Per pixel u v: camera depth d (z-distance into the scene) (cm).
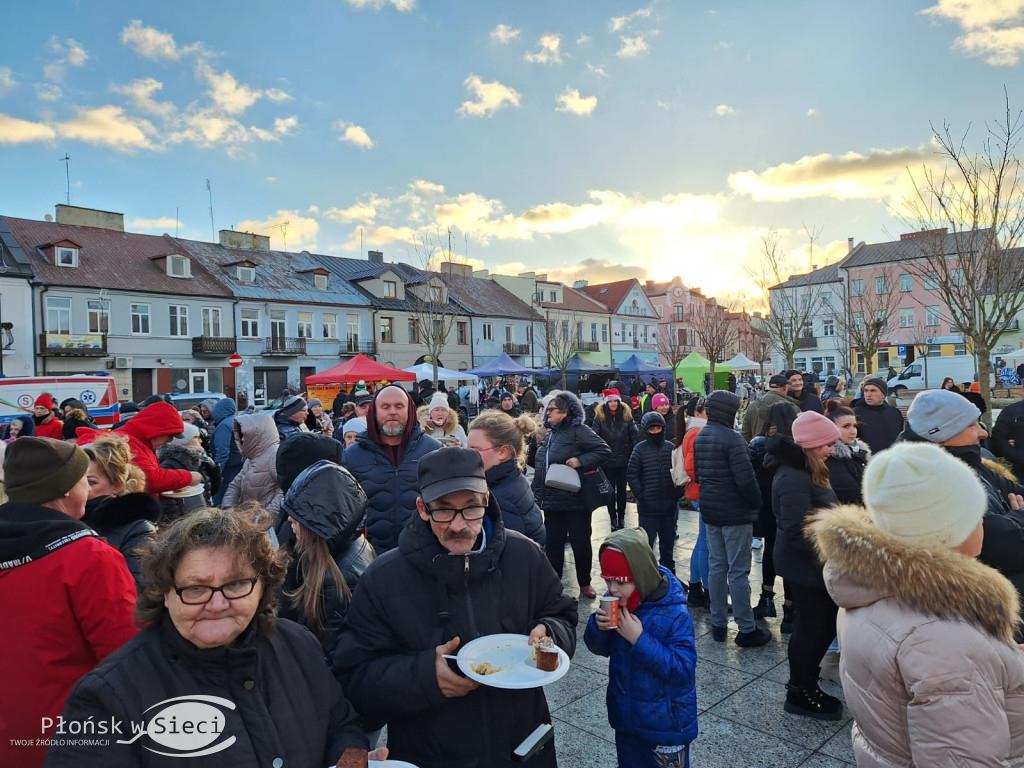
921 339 3809
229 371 3175
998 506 263
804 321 2772
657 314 5909
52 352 2625
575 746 315
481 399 2547
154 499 253
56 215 3130
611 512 768
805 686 331
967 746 135
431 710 187
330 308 3569
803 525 319
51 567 175
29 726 169
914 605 150
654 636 229
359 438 346
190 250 3369
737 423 1534
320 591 213
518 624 200
